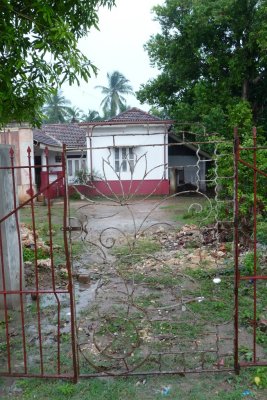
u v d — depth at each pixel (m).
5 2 3.74
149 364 3.47
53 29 3.75
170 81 21.02
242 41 17.94
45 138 20.47
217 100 18.45
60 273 6.17
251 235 7.14
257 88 19.30
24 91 4.44
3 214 4.73
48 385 3.17
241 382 3.18
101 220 11.94
